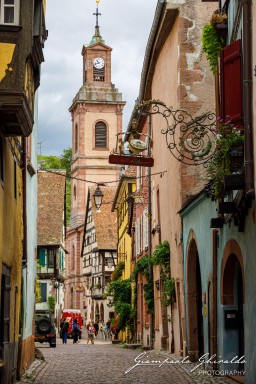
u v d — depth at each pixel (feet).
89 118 337.11
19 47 44.88
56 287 217.97
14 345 57.16
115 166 335.88
